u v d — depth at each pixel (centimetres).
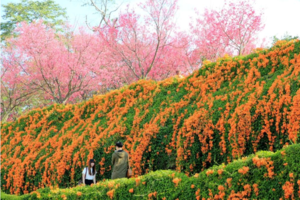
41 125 1627
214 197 552
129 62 2447
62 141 1380
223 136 863
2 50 2589
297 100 733
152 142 1033
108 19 2503
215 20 2369
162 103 1187
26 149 1488
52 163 1263
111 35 2352
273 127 779
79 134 1355
